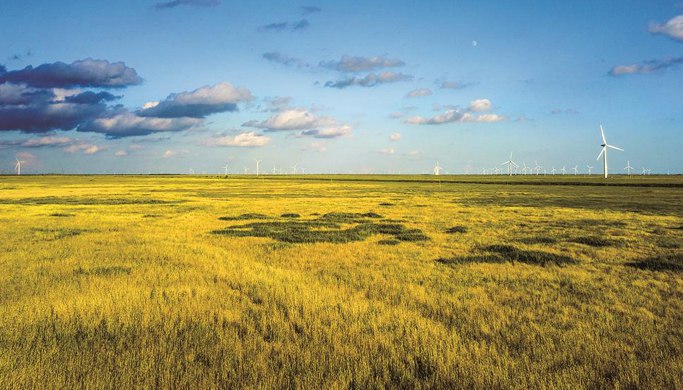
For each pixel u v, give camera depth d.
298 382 7.08
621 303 11.77
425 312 11.02
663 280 14.61
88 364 7.80
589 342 8.85
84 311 10.74
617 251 20.41
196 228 30.17
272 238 25.42
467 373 7.45
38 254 19.23
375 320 10.23
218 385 7.00
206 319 10.32
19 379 7.14
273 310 11.03
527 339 8.95
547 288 13.52
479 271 16.16
